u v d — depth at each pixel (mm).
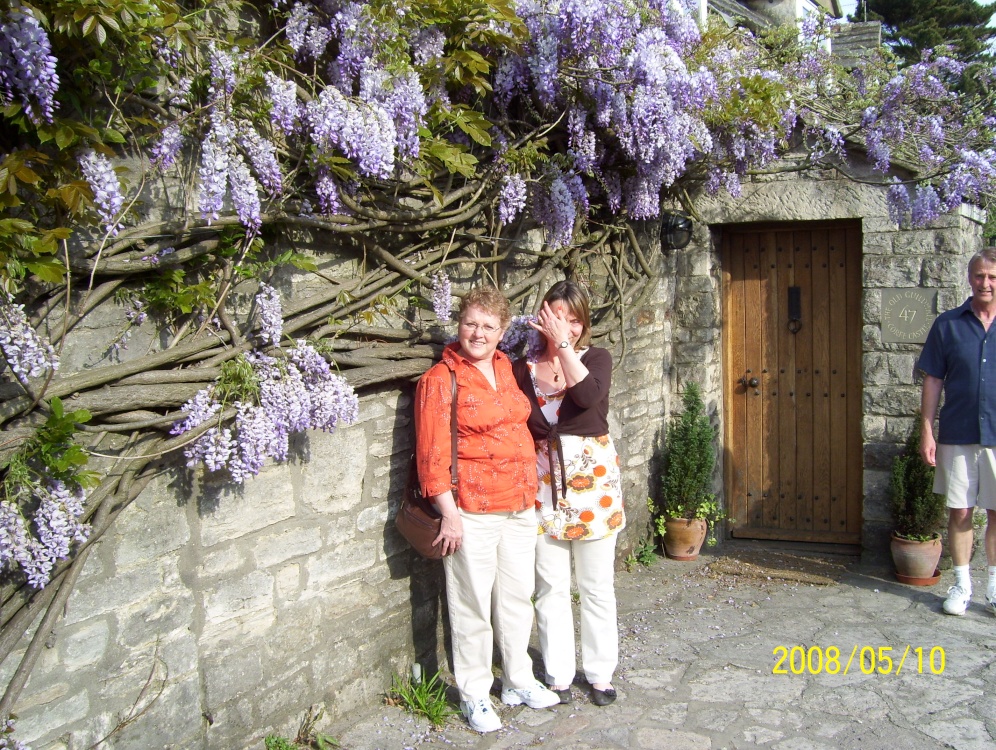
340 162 2977
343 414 2971
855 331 5914
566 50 3783
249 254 2871
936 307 5340
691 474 5684
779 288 6090
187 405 2613
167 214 2695
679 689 3787
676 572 5531
